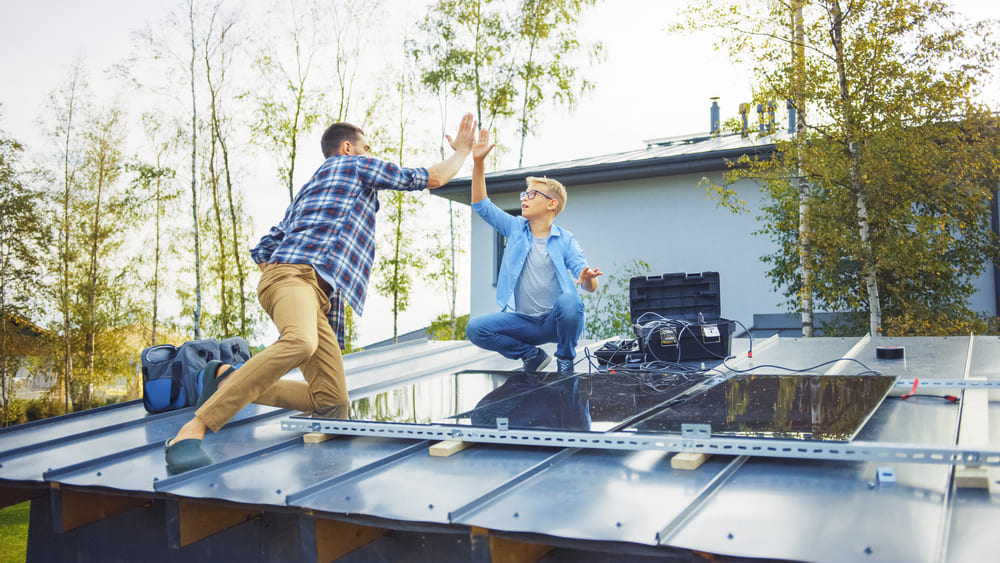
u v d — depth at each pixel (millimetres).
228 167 13383
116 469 2156
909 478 1634
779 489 1624
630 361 3756
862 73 6898
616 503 1587
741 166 9820
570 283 3785
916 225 7359
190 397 3127
